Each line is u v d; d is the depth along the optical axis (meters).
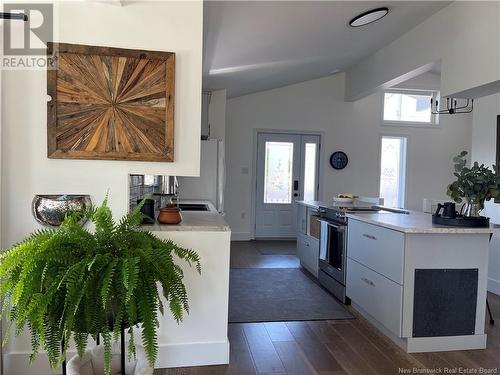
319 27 3.70
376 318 2.96
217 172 4.86
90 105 2.11
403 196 7.05
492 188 2.67
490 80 3.19
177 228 2.27
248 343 2.71
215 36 3.35
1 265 1.40
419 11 3.88
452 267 2.66
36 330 1.44
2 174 2.07
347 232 3.54
